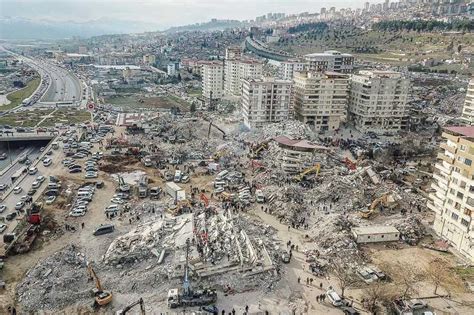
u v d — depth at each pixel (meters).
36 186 125.00
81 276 79.56
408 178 138.75
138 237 91.94
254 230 96.81
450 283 80.50
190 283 76.31
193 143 172.75
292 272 82.38
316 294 75.75
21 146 188.50
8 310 70.25
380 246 93.94
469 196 88.56
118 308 70.88
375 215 107.25
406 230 98.75
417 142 174.50
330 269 84.00
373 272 82.06
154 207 111.19
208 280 77.44
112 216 106.50
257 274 79.69
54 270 81.38
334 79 193.12
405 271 84.00
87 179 133.00
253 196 119.81
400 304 72.50
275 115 192.25
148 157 154.38
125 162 150.25
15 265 83.75
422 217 108.12
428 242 96.19
